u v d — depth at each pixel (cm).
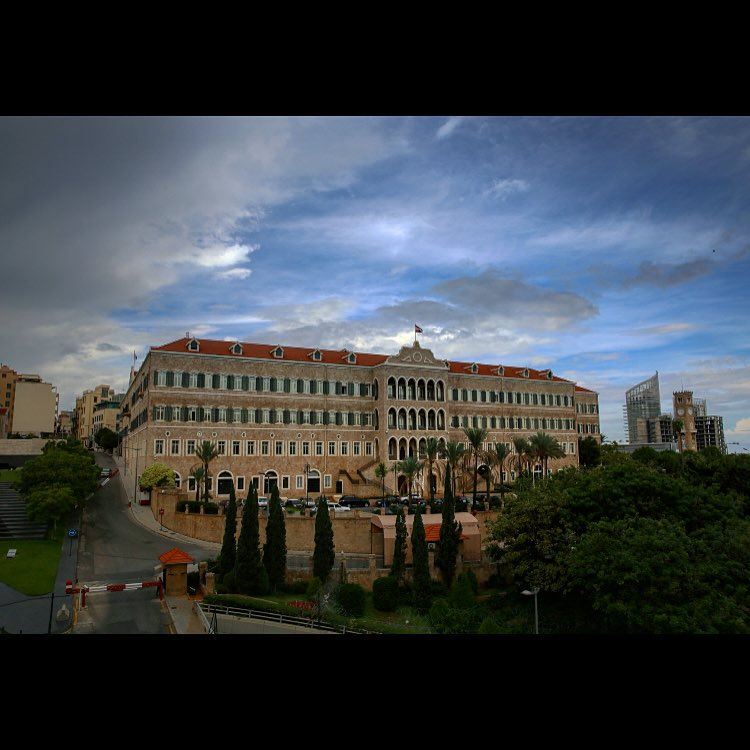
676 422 14288
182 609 4006
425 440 9781
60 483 6044
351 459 9356
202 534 6219
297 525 6100
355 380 9581
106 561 5200
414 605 4866
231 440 8388
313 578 4625
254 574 4591
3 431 13362
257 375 8712
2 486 7981
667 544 3522
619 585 3572
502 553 5034
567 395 12256
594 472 4859
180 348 8344
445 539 5350
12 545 5388
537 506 4669
